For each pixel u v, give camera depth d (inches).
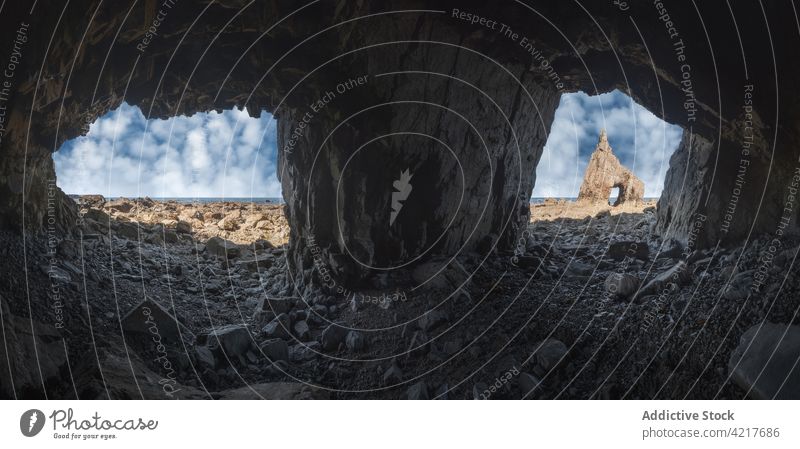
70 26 212.1
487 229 367.2
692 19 247.1
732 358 195.6
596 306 280.1
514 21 278.2
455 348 253.9
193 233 453.7
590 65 316.2
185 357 230.1
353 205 317.4
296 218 340.2
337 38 284.2
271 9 261.9
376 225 320.8
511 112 347.3
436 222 337.7
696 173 347.9
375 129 310.5
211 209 584.7
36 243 263.7
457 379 229.1
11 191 252.7
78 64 236.2
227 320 290.7
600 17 261.1
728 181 315.0
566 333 251.6
